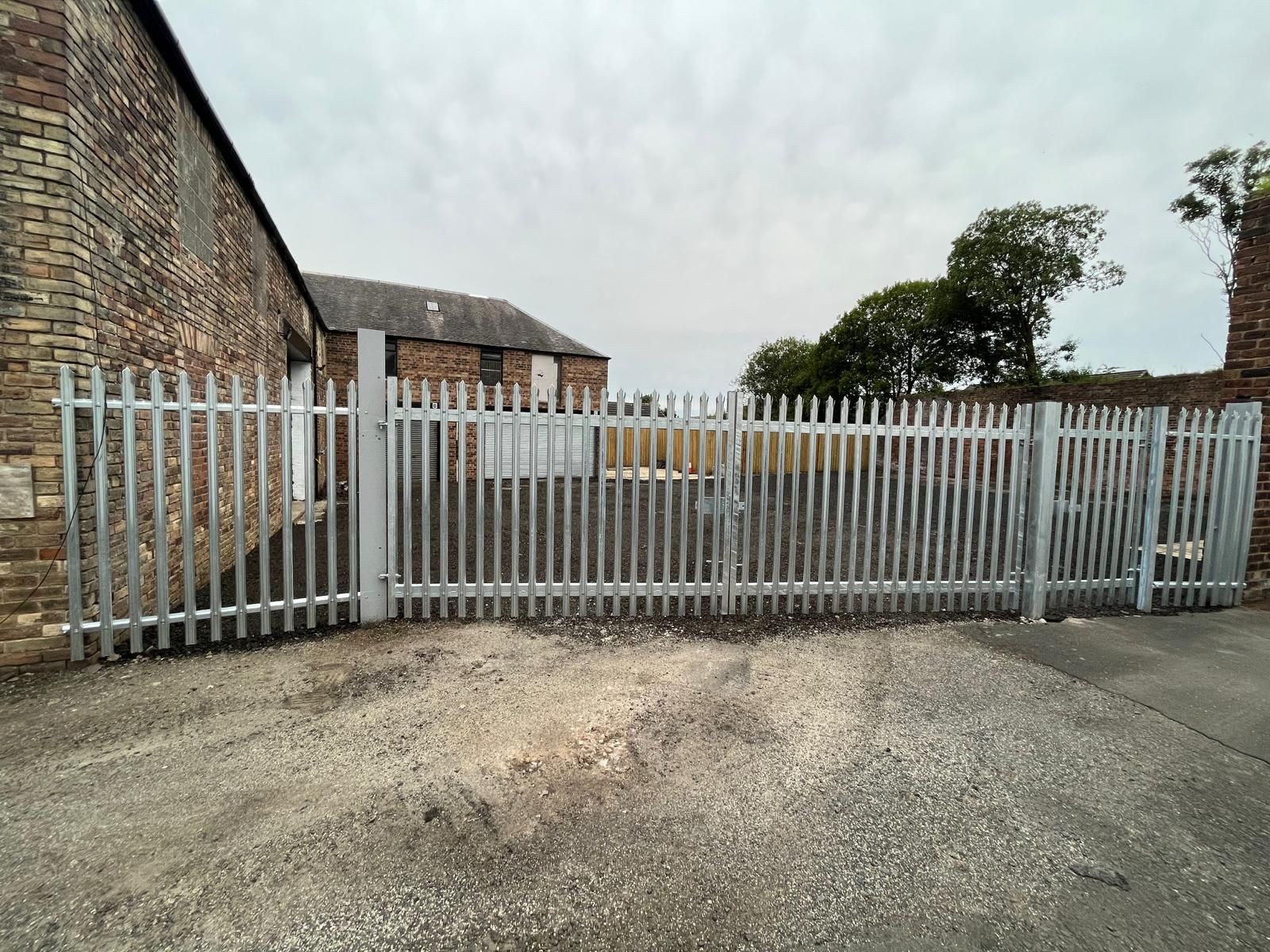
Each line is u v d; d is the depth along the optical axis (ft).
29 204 10.20
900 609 15.75
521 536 27.81
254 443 22.82
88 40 11.02
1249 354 16.62
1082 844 6.89
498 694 10.36
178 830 6.74
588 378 66.28
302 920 5.57
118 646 11.94
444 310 64.34
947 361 81.76
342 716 9.43
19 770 7.82
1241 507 16.38
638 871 6.31
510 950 5.33
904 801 7.63
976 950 5.41
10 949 5.16
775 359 149.89
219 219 18.99
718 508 14.84
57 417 10.61
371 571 13.62
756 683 11.10
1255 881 6.35
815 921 5.72
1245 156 56.85
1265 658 12.62
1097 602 16.11
